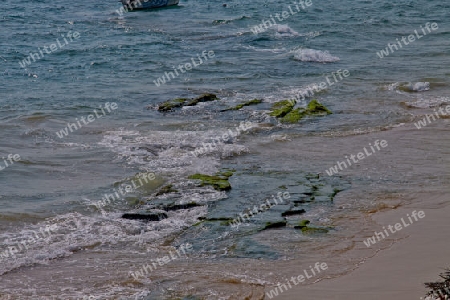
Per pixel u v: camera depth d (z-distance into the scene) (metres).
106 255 15.56
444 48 39.28
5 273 14.71
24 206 18.33
